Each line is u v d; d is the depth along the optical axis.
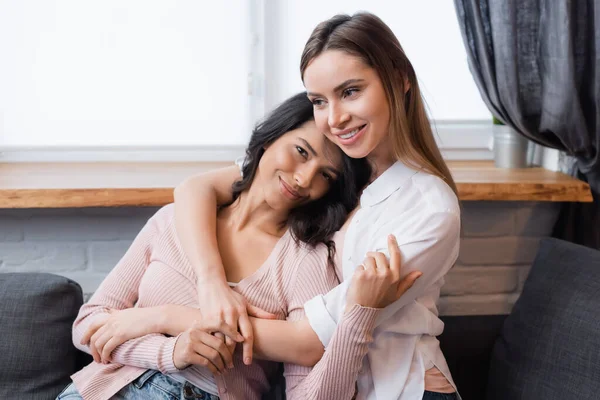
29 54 1.99
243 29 2.03
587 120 1.80
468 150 2.14
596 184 1.88
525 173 1.97
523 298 1.68
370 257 1.30
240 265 1.52
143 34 2.01
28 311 1.59
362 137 1.34
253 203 1.54
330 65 1.30
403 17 2.05
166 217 1.59
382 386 1.37
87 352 1.55
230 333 1.35
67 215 1.93
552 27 1.76
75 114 2.04
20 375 1.57
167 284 1.50
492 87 1.83
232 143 2.09
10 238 1.93
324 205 1.52
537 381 1.52
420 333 1.40
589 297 1.49
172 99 2.06
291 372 1.41
